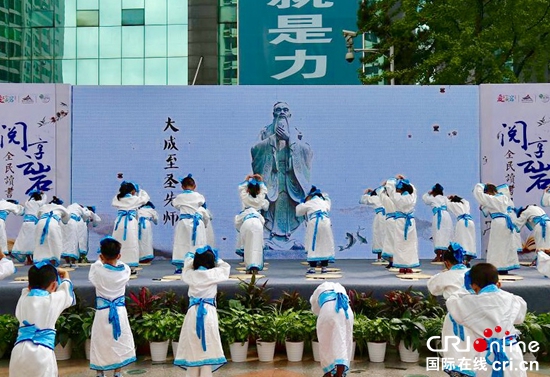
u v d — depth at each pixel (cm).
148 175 1110
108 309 518
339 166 1116
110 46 2127
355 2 1236
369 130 1116
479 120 1108
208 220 905
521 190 1096
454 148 1110
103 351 514
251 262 849
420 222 1108
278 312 653
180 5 2116
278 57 1241
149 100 1112
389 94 1114
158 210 1109
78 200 1105
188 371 496
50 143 1098
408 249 840
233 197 1115
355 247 1110
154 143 1112
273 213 1113
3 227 983
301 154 1117
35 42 2123
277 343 644
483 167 1102
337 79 1238
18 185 1094
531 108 1095
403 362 607
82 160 1106
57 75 2133
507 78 1542
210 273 502
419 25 1459
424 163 1112
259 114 1120
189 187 880
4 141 1091
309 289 711
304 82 1241
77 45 2134
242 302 668
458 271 477
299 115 1119
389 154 1115
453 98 1112
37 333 406
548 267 588
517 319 406
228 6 2011
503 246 859
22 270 924
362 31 1273
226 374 568
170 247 1108
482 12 1465
